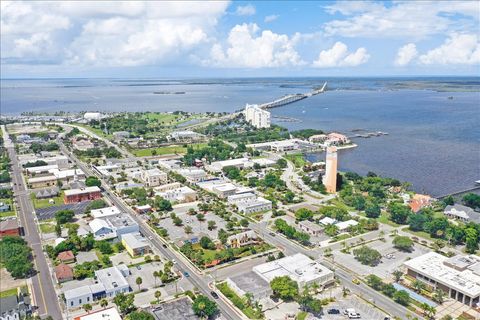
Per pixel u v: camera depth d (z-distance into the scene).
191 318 156.88
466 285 170.62
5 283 185.88
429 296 172.25
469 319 156.38
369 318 157.75
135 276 191.38
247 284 179.00
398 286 180.12
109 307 167.12
